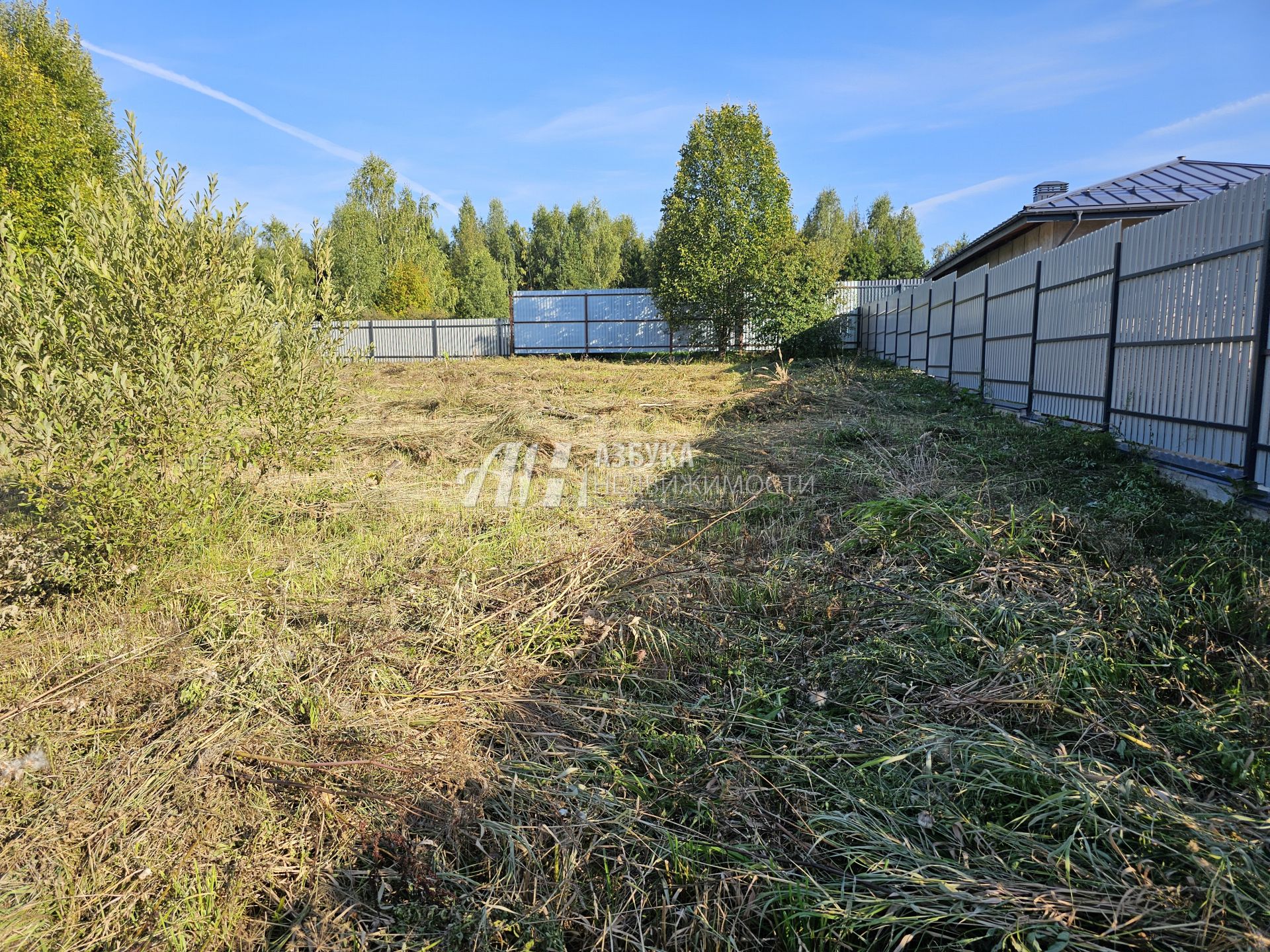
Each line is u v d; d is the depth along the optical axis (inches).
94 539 144.0
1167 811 77.0
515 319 1021.2
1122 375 260.2
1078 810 77.7
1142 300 246.2
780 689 110.0
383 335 1035.9
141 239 165.6
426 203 1812.3
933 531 165.6
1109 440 249.4
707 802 84.9
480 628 130.6
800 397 414.9
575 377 570.9
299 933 69.0
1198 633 114.7
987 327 425.1
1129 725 94.3
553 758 95.6
